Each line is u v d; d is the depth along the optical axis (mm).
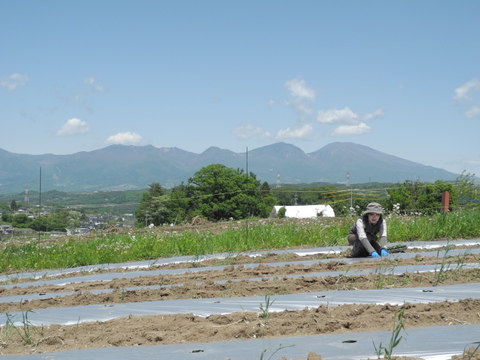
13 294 7684
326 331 4270
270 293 6391
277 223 21359
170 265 10648
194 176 56875
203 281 7773
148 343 4215
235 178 55781
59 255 13672
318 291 6367
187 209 55906
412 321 4422
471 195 18922
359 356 3545
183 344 4078
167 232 19234
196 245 13492
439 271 7254
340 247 11969
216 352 3805
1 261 13586
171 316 5051
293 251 11820
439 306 4891
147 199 66562
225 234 14891
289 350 3732
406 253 10008
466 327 4199
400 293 5820
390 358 3383
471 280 6672
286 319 4664
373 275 7145
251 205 56000
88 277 9586
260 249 13023
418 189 23031
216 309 5398
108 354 3912
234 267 9695
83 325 4922
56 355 3967
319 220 21625
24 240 20938
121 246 14078
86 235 21203
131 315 5156
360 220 9906
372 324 4387
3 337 4621
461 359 3377
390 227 13867
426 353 3574
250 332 4305
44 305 6332
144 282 7938
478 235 13117
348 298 5633
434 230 13242
